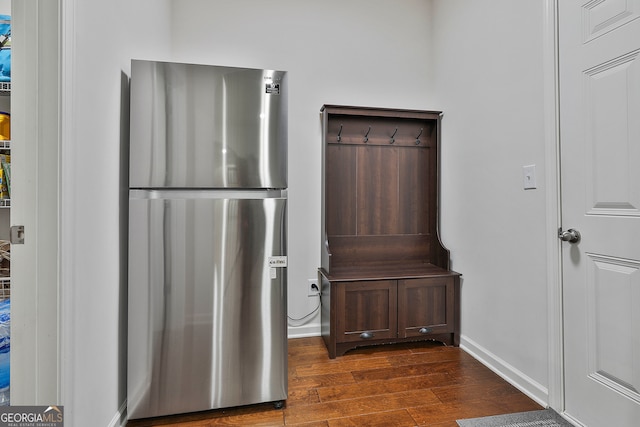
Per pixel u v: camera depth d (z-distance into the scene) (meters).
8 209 1.78
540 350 1.61
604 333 1.33
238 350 1.56
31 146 1.03
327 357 2.11
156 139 1.47
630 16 1.22
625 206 1.25
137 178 1.45
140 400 1.47
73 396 1.08
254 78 1.58
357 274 2.24
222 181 1.54
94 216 1.24
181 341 1.50
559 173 1.51
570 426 1.42
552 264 1.53
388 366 1.99
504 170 1.84
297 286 2.43
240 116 1.56
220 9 2.31
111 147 1.38
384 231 2.54
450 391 1.72
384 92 2.58
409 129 2.58
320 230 2.46
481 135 2.04
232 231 1.54
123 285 1.52
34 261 1.03
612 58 1.28
